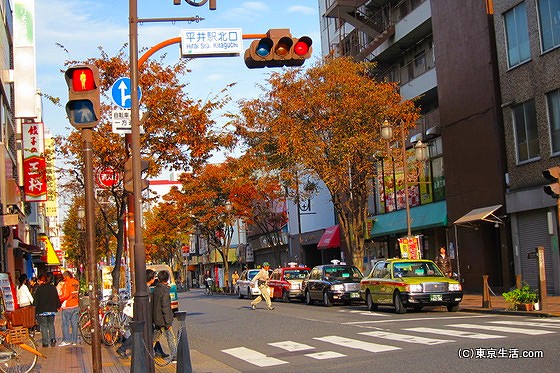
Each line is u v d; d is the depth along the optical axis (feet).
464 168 99.35
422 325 57.16
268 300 94.38
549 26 81.51
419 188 117.50
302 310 88.63
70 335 68.59
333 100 96.78
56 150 69.62
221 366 42.09
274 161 104.78
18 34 97.71
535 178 84.12
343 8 135.03
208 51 39.96
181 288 253.03
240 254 234.38
